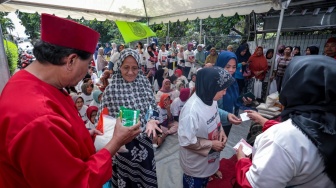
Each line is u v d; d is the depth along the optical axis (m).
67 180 0.72
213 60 7.08
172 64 8.39
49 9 4.04
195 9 4.29
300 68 0.85
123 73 1.84
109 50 12.59
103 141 1.29
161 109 3.70
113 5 4.48
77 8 4.27
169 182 2.59
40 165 0.67
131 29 3.95
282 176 0.81
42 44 0.79
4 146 0.72
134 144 1.81
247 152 1.30
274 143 0.83
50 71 0.83
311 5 4.93
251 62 5.54
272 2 3.22
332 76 0.74
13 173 0.75
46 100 0.75
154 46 8.48
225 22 11.90
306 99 0.84
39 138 0.66
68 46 0.79
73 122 0.86
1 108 0.72
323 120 0.78
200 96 1.65
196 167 1.74
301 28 5.74
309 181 0.82
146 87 2.04
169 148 3.40
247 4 3.60
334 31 6.01
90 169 0.82
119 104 1.83
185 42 15.58
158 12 4.94
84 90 3.55
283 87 0.92
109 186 2.08
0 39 2.17
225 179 2.60
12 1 3.55
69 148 0.75
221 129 1.89
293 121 0.83
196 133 1.65
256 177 0.88
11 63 8.33
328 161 0.75
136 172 1.86
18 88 0.75
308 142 0.78
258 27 8.45
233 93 2.62
